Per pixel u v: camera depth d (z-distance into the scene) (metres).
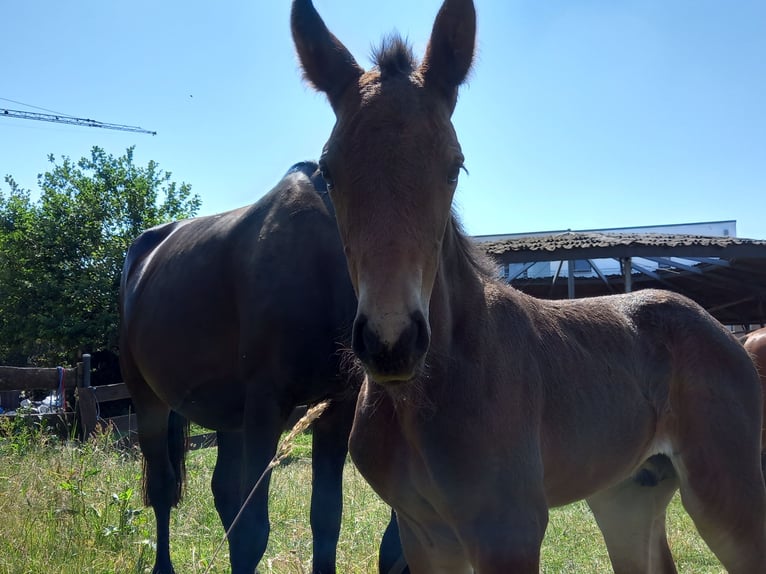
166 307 4.41
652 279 16.19
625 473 2.99
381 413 2.53
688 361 3.08
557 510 6.15
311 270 3.77
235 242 4.08
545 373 2.61
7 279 23.48
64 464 5.96
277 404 3.77
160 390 4.60
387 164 2.09
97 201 24.48
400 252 2.03
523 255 11.41
